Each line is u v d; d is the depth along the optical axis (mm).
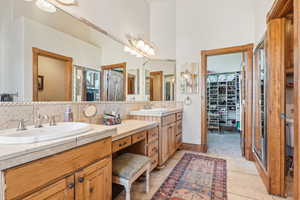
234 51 2959
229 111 5531
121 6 2451
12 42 1161
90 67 1869
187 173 2258
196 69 3258
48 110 1401
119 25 2402
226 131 5430
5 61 1121
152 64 3311
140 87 2963
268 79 1839
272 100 1775
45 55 1393
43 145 797
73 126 1313
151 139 2109
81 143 1009
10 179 678
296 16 1053
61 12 1525
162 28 3422
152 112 2369
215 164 2576
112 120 1930
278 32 1745
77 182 1001
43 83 1374
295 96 1076
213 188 1886
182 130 3359
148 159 1777
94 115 1885
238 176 2186
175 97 3436
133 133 1653
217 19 3076
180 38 3408
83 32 1772
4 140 825
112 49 2234
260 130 2312
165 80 3408
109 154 1292
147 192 1777
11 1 1157
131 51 2676
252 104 2754
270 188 1777
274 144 1765
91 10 1880
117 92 2340
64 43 1560
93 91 1914
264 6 2055
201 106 3207
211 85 5812
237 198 1710
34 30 1306
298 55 1033
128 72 2607
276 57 1756
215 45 3094
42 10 1363
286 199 1690
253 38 2775
